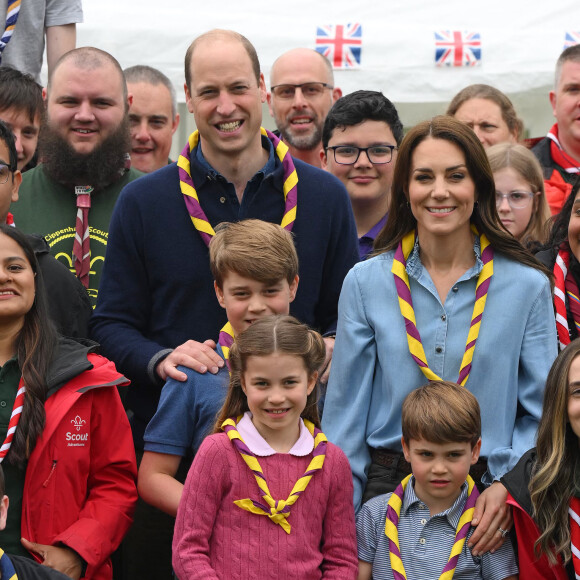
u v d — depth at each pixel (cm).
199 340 436
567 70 600
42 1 597
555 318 427
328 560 358
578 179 447
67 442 385
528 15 702
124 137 514
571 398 368
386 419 393
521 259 400
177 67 680
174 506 382
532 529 370
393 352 393
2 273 383
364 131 527
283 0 699
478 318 388
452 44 682
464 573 369
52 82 514
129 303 442
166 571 434
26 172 520
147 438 397
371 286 403
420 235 403
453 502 375
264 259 384
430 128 396
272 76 624
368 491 392
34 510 377
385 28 688
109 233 450
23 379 382
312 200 450
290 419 355
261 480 350
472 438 368
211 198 448
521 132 638
